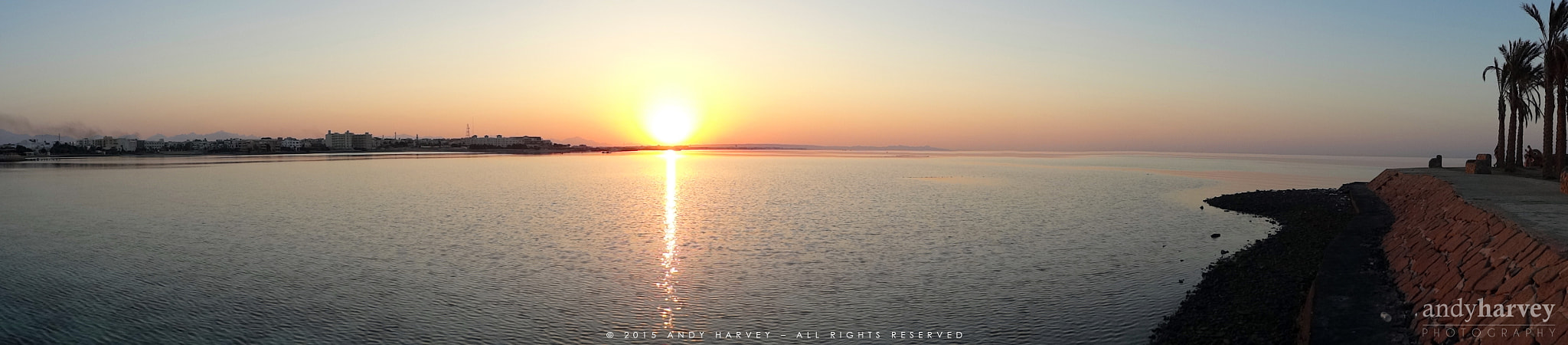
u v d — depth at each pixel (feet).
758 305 65.16
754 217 138.21
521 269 82.12
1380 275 56.18
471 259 88.84
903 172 358.23
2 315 61.67
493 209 157.69
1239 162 602.85
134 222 131.03
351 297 68.33
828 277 77.36
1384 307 46.52
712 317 61.26
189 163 475.72
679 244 101.45
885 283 73.87
